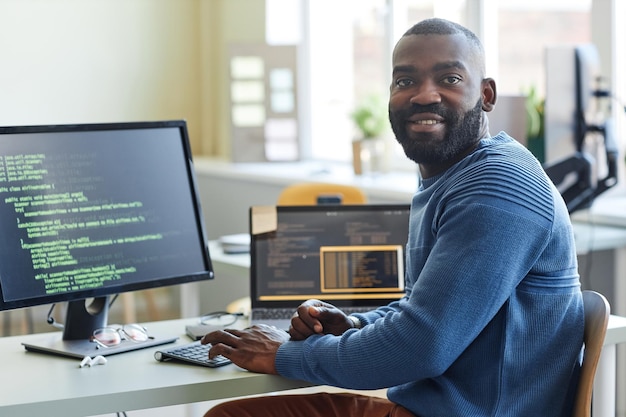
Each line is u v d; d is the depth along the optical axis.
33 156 2.15
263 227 2.55
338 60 5.72
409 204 2.57
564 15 4.31
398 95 2.08
